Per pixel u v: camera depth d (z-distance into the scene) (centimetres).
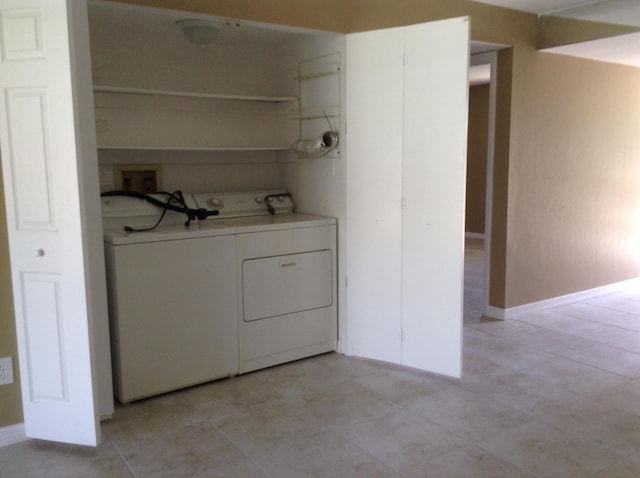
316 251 349
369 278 342
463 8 377
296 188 390
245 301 325
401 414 279
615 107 488
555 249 461
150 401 297
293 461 238
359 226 342
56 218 231
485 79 688
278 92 396
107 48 328
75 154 225
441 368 320
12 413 254
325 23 322
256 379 325
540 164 438
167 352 299
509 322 429
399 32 309
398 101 315
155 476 228
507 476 225
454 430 262
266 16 303
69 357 240
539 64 423
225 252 313
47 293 238
